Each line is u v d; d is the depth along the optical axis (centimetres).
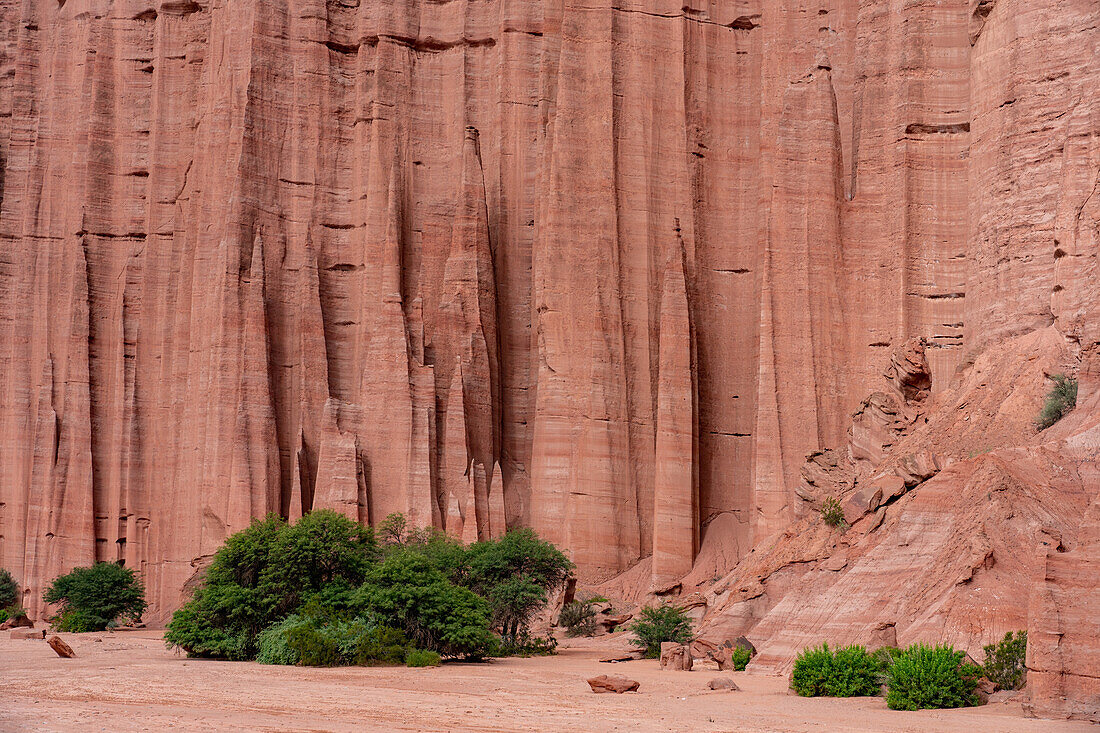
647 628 3566
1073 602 1925
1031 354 3359
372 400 5269
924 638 2462
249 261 5588
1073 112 3466
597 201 5084
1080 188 3394
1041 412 3114
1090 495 2652
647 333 4984
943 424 3394
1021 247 3700
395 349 5281
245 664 3172
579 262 5078
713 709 2116
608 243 5022
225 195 5712
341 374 5619
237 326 5503
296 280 5678
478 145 5538
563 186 5125
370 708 2170
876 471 3397
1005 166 3853
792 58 4934
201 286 5734
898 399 3691
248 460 5347
